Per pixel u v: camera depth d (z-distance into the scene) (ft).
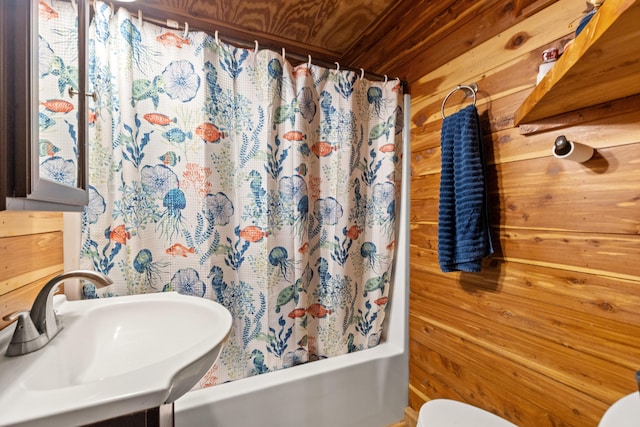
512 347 3.41
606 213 2.61
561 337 2.95
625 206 2.49
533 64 3.21
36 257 2.74
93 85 3.32
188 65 3.78
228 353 4.14
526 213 3.27
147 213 3.67
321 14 4.68
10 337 2.10
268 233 4.23
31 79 1.55
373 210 5.17
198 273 3.85
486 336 3.70
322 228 4.85
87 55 2.90
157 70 3.67
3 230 2.24
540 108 2.71
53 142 2.81
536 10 3.16
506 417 3.46
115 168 3.47
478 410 3.28
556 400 2.98
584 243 2.77
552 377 3.02
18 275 2.44
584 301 2.77
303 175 4.41
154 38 3.65
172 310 3.01
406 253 5.03
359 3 4.44
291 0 4.33
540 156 3.13
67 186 2.28
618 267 2.54
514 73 3.40
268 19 4.76
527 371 3.25
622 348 2.52
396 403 4.94
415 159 4.87
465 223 3.44
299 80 4.41
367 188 5.12
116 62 3.47
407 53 4.94
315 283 4.83
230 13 4.59
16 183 1.48
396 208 5.19
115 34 3.48
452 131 3.71
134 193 3.54
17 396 1.40
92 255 3.35
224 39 4.02
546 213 3.08
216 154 3.97
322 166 4.78
